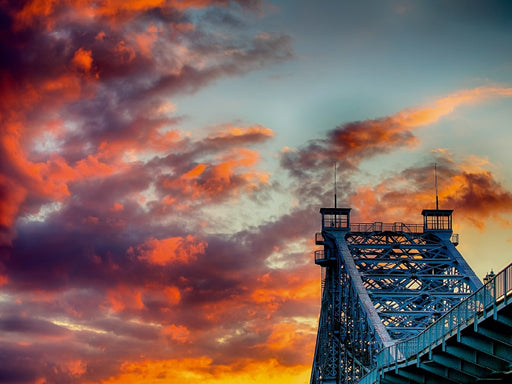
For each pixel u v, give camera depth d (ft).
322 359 515.09
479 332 245.04
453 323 276.00
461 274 458.50
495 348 250.78
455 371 286.25
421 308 455.63
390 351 331.57
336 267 495.41
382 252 479.41
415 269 470.80
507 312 234.99
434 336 279.90
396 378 335.67
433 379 307.17
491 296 240.73
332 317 490.49
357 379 428.15
